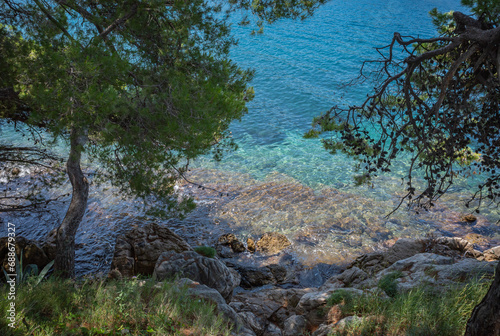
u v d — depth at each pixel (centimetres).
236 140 2381
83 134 741
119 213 1650
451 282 713
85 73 643
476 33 488
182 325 591
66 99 642
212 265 944
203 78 809
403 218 1587
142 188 931
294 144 2317
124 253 1194
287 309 976
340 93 3069
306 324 769
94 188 1812
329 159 2123
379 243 1441
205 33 879
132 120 750
